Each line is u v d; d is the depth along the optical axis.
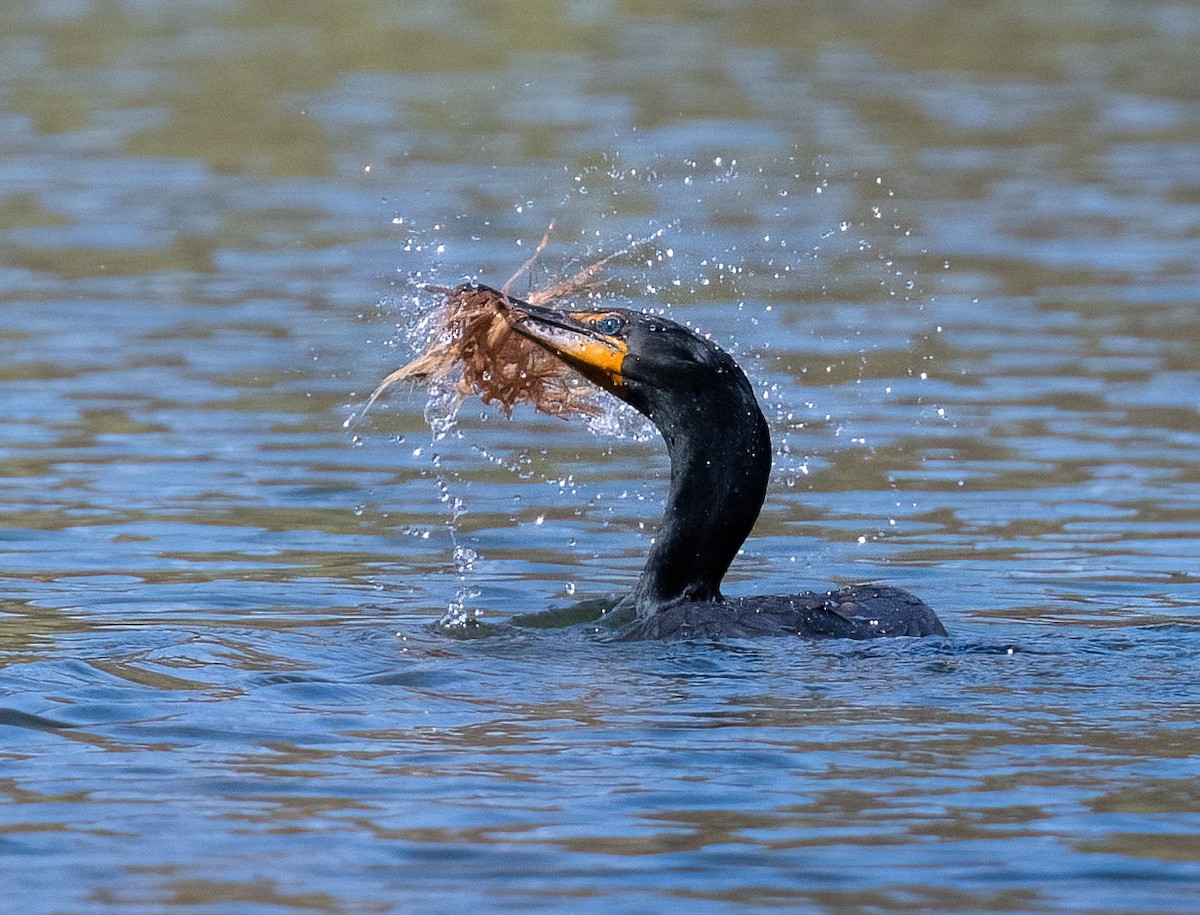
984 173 27.03
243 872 6.85
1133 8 44.12
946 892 6.69
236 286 20.83
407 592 11.57
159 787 7.66
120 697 8.82
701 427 10.70
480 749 8.09
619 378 10.82
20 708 8.61
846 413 16.30
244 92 33.00
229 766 7.90
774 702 8.70
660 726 8.38
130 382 17.25
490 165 26.70
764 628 9.93
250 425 15.99
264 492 14.12
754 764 7.88
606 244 21.86
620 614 10.82
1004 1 45.00
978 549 12.67
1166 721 8.41
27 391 16.88
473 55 36.88
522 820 7.31
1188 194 25.75
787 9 43.59
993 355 18.22
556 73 34.94
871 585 10.52
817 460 14.98
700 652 9.56
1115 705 8.63
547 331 10.90
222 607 11.08
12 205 24.94
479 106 31.55
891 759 7.93
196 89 33.28
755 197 25.03
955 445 15.41
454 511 13.72
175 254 22.36
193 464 14.83
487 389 11.32
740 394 10.77
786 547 12.76
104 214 24.44
